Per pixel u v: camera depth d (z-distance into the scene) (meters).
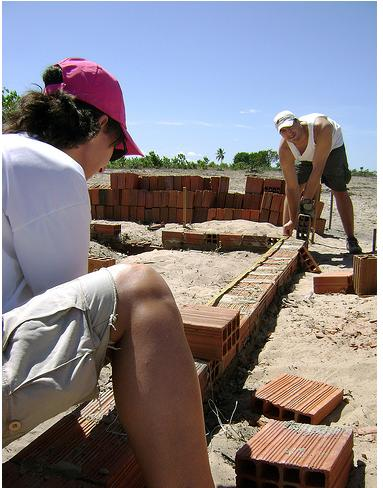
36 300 1.71
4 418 1.58
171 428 1.63
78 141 2.16
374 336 3.97
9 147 1.82
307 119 8.20
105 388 2.80
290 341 4.03
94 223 9.80
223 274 6.75
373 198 18.58
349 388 3.22
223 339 3.05
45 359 1.62
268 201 11.07
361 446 2.58
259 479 2.16
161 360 1.66
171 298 1.77
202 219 11.78
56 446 2.09
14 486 1.86
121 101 2.34
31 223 1.81
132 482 2.03
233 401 3.12
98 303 1.69
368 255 5.61
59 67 2.28
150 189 12.23
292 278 6.60
